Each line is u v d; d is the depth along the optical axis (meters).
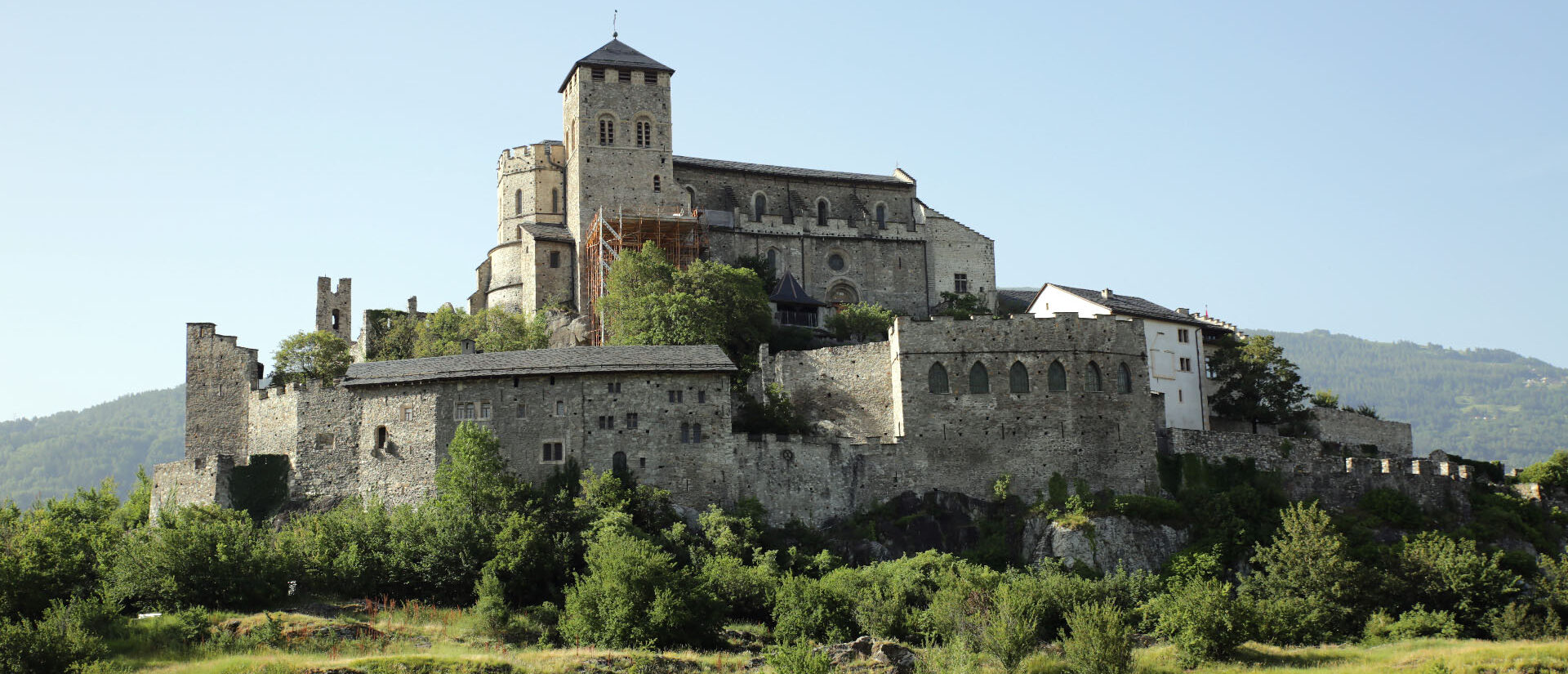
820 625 97.00
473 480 110.00
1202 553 114.31
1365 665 93.44
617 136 169.75
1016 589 100.69
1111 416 122.06
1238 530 116.75
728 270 147.38
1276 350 150.00
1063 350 122.44
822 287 175.88
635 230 163.50
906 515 117.69
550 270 165.38
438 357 122.56
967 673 86.94
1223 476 124.75
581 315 156.00
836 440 119.62
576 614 94.56
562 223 173.25
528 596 102.00
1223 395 148.88
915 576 104.12
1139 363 123.94
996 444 120.38
